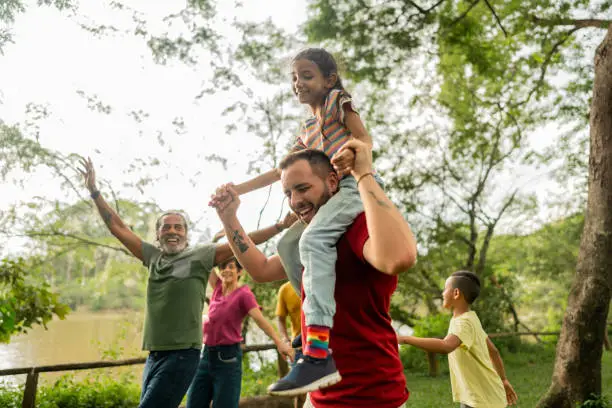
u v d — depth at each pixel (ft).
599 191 23.26
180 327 13.17
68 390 25.58
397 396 6.17
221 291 17.47
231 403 16.24
